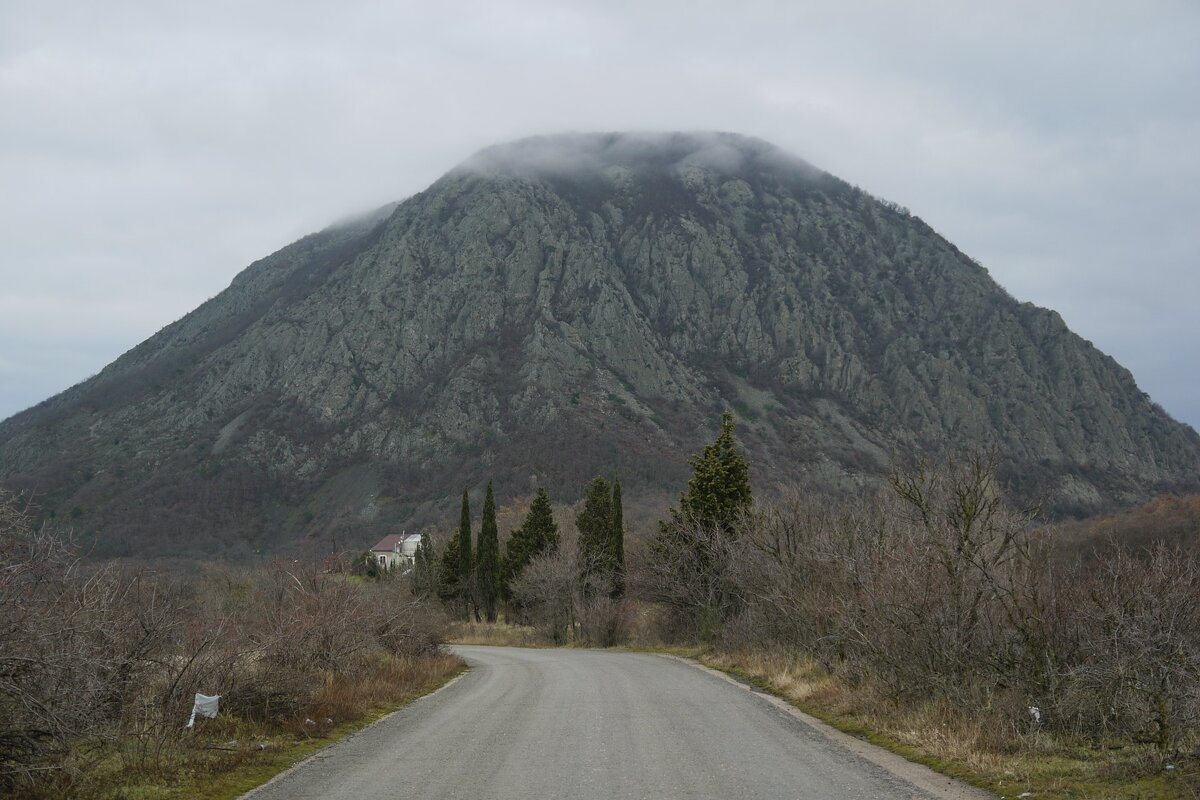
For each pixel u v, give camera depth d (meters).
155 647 11.77
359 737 12.45
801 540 23.83
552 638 45.78
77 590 10.05
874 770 9.48
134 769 9.22
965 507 14.05
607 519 53.00
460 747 11.34
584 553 49.06
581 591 46.38
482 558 59.12
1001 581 13.34
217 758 10.08
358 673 18.75
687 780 8.96
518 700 16.91
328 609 19.70
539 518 56.56
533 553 55.88
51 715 8.27
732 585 31.58
